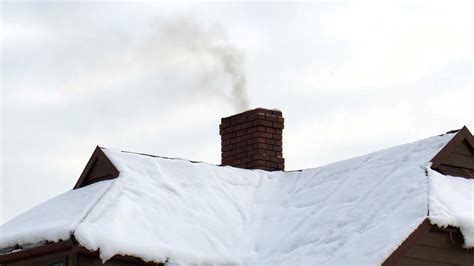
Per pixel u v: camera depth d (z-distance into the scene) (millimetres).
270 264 19156
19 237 18656
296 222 20094
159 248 18484
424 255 17859
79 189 20359
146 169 20484
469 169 19672
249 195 21422
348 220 19172
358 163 20953
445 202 18266
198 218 19922
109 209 18828
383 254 17516
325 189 20719
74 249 17906
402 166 19750
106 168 20219
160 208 19578
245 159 23359
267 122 23375
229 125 23859
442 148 19359
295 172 22125
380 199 19141
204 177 21203
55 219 19000
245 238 20047
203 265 18906
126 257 18109
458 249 18188
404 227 17859
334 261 18156
